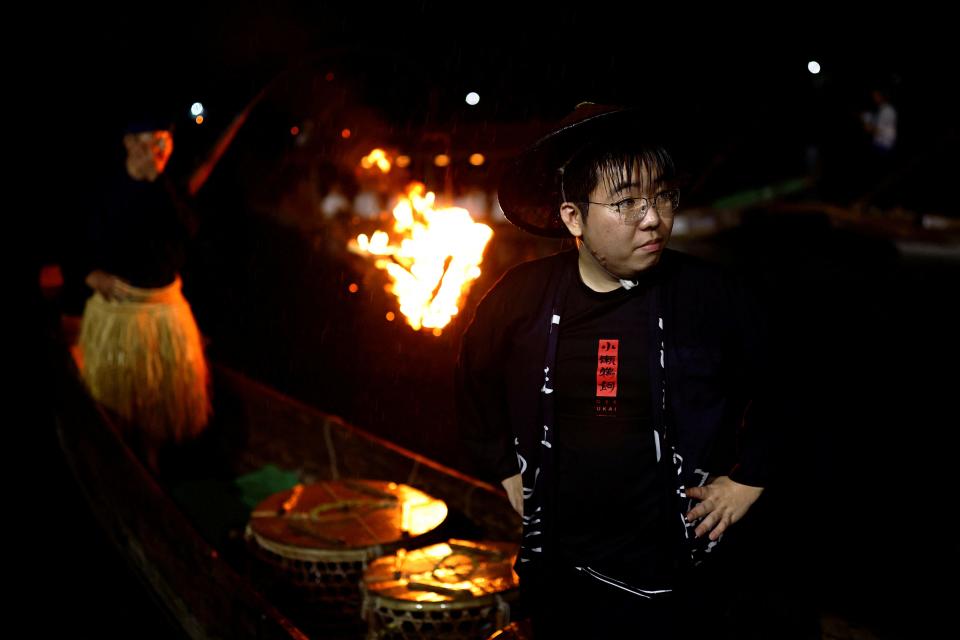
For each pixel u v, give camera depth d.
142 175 3.81
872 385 5.46
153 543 2.80
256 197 10.13
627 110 1.64
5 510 3.92
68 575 3.39
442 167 8.77
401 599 2.29
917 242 11.46
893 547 3.03
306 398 5.66
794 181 13.22
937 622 2.48
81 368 4.03
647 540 1.80
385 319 7.29
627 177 1.62
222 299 8.21
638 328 1.75
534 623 1.96
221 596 2.31
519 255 8.14
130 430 3.86
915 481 3.81
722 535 1.79
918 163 12.67
